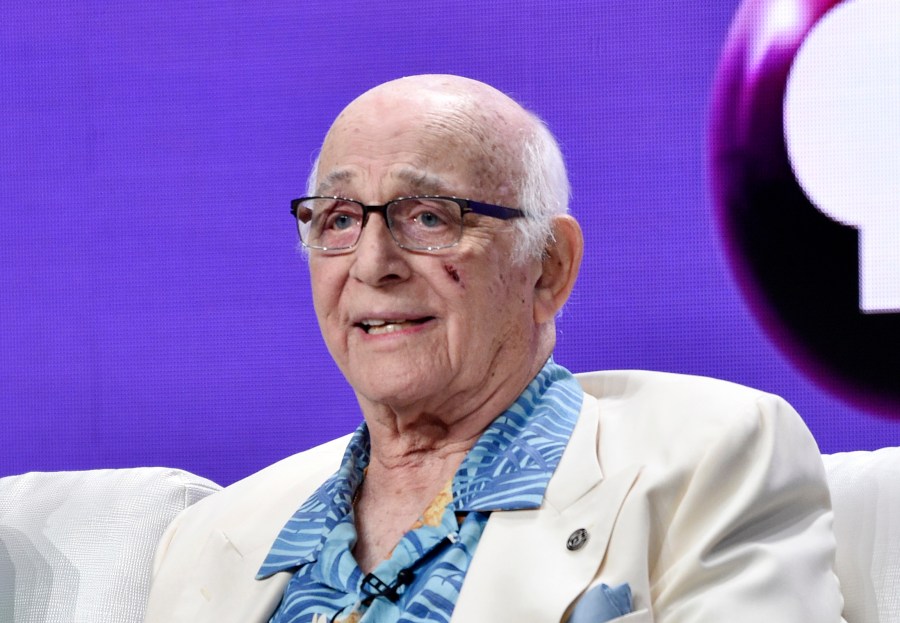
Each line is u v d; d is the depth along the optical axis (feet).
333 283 20.81
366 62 36.78
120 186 38.50
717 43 33.94
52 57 39.04
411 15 36.37
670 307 34.09
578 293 34.65
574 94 34.96
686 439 19.34
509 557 18.80
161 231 38.17
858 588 21.03
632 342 34.32
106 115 38.60
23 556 26.21
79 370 38.60
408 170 20.30
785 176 33.27
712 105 33.96
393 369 20.29
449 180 20.43
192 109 38.01
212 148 37.88
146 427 38.09
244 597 21.16
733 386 20.24
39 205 39.01
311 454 24.61
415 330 20.35
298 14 37.27
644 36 34.47
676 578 18.16
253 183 37.60
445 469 21.06
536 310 21.50
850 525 21.65
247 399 37.45
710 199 33.94
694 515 18.67
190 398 37.86
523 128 21.48
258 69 37.52
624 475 19.15
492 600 18.38
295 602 20.25
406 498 21.12
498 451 20.42
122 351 38.34
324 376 37.06
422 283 20.29
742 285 33.65
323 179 21.06
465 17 35.96
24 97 39.11
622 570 18.08
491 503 19.52
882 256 32.55
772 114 33.40
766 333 33.45
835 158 32.86
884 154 32.55
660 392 20.74
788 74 33.27
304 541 21.21
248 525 22.76
